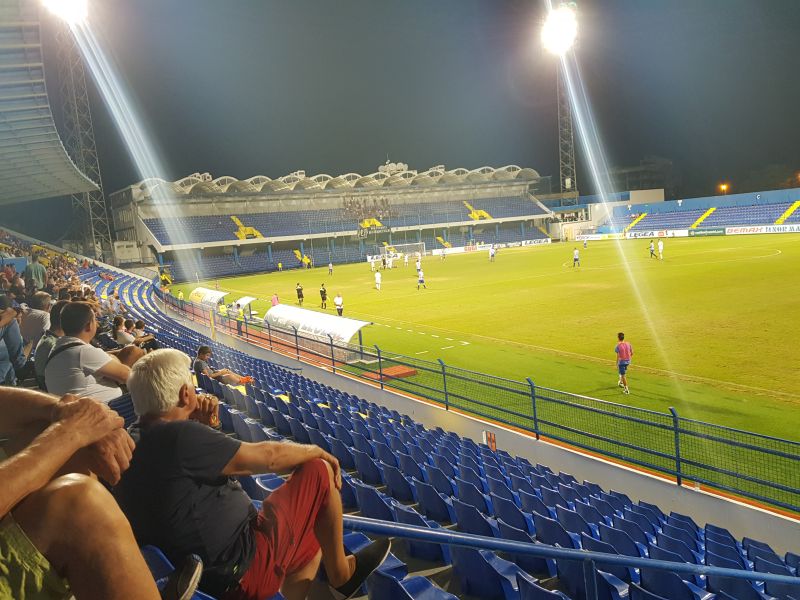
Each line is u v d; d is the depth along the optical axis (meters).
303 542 2.46
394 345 23.45
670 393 15.16
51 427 1.55
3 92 21.12
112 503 1.46
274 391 14.84
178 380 2.55
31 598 1.30
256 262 81.19
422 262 69.31
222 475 2.32
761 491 9.70
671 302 28.16
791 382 15.20
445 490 8.57
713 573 4.05
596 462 10.91
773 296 27.61
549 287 36.75
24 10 16.45
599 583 5.47
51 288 18.11
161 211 79.69
